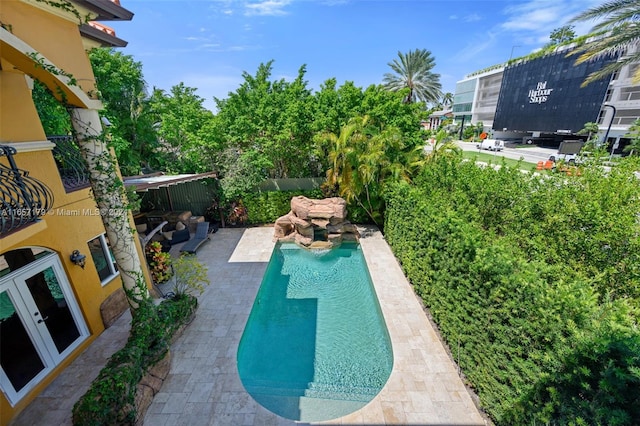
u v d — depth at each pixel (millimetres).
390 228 12750
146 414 5219
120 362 4941
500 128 54969
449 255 6617
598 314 3525
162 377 5898
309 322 8469
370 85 15867
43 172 5891
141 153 18125
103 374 4641
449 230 6840
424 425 5043
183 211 15305
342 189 14305
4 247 3973
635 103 33594
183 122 16484
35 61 4574
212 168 15484
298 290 10273
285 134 14742
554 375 3660
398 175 13367
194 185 15836
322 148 15617
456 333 6219
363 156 13188
